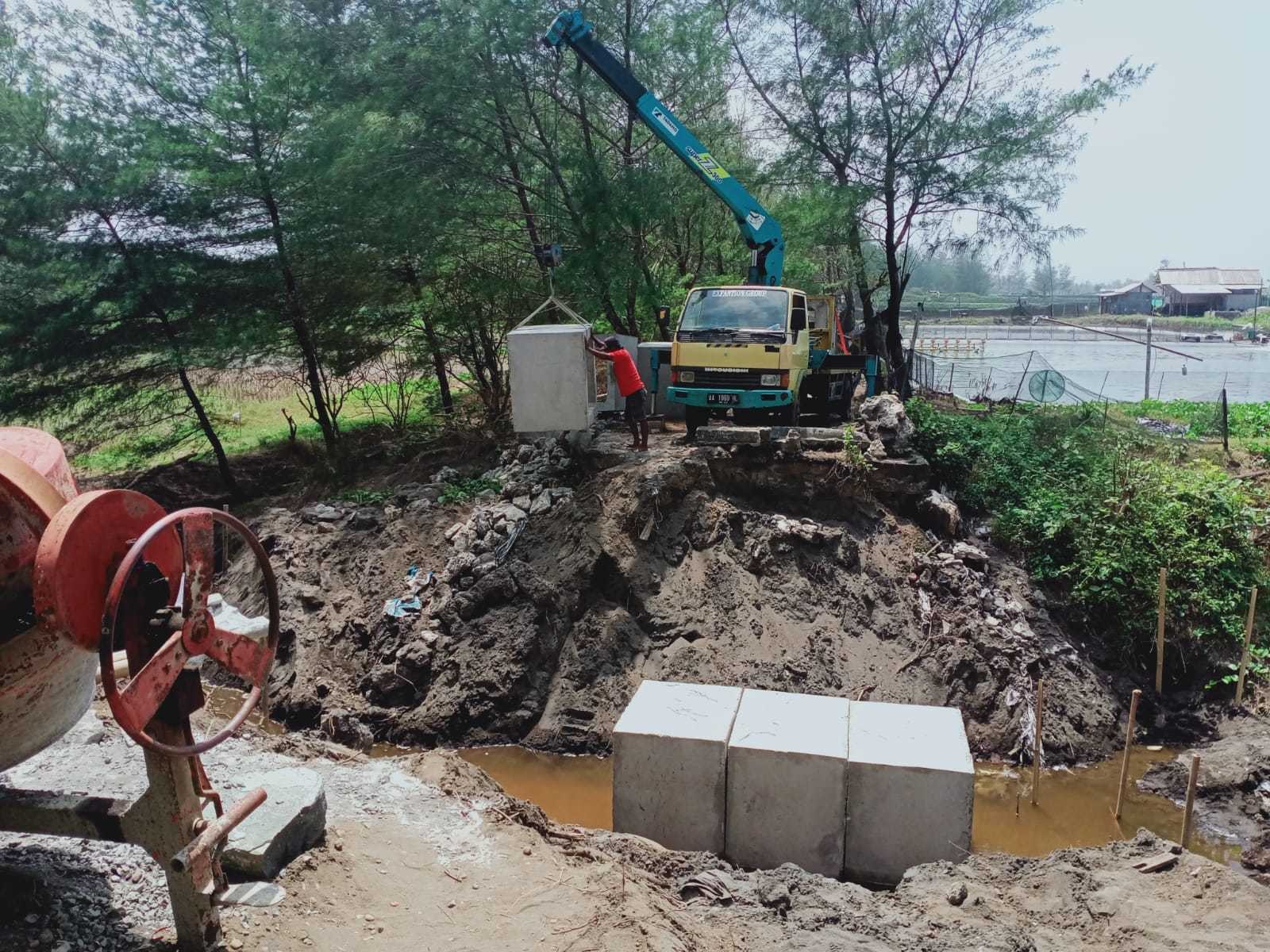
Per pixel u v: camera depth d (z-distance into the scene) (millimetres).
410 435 21516
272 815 5352
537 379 13914
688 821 8289
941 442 16094
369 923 4957
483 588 12867
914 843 7895
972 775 7738
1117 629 13273
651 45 18328
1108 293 87062
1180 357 51438
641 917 5262
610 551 13234
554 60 18531
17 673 4102
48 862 5086
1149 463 15320
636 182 18500
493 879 5504
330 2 20766
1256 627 12844
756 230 17000
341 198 18828
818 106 22469
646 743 8305
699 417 15898
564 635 12727
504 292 20281
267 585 4648
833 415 17281
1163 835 9867
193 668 4113
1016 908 6770
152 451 21250
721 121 22828
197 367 19688
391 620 13219
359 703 12398
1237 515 13773
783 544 13508
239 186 19484
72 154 18875
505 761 11523
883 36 21734
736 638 12539
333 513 15656
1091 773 11195
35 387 19766
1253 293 83000
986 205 22469
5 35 18922
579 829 7375
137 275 19484
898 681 12242
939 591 13367
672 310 21688
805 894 6672
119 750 6598
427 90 18250
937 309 68625
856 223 22328
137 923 4719
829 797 7980
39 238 18969
